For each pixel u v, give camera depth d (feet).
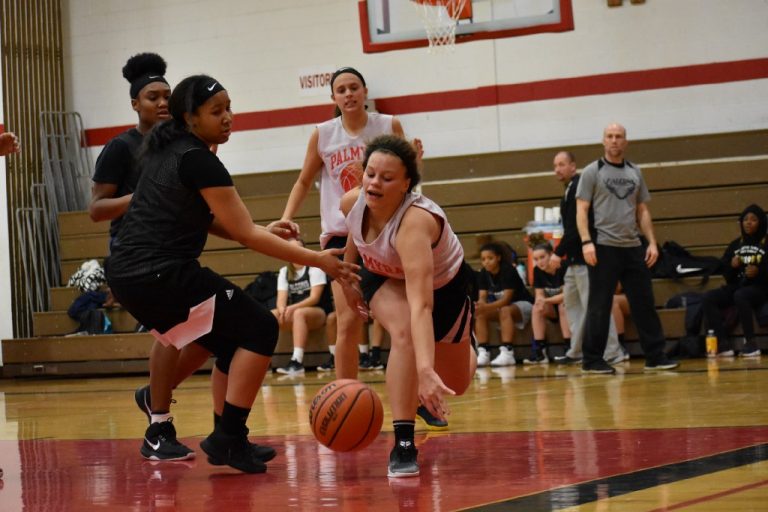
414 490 12.52
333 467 14.94
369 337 42.29
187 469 15.34
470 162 48.52
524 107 48.96
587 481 12.51
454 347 15.37
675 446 15.24
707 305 38.19
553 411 21.29
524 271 43.47
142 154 15.42
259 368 14.74
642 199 33.01
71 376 49.03
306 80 52.70
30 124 54.54
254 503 12.05
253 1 53.62
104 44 56.08
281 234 15.93
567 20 41.47
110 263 15.19
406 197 13.92
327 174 19.93
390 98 51.01
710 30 46.44
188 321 14.83
